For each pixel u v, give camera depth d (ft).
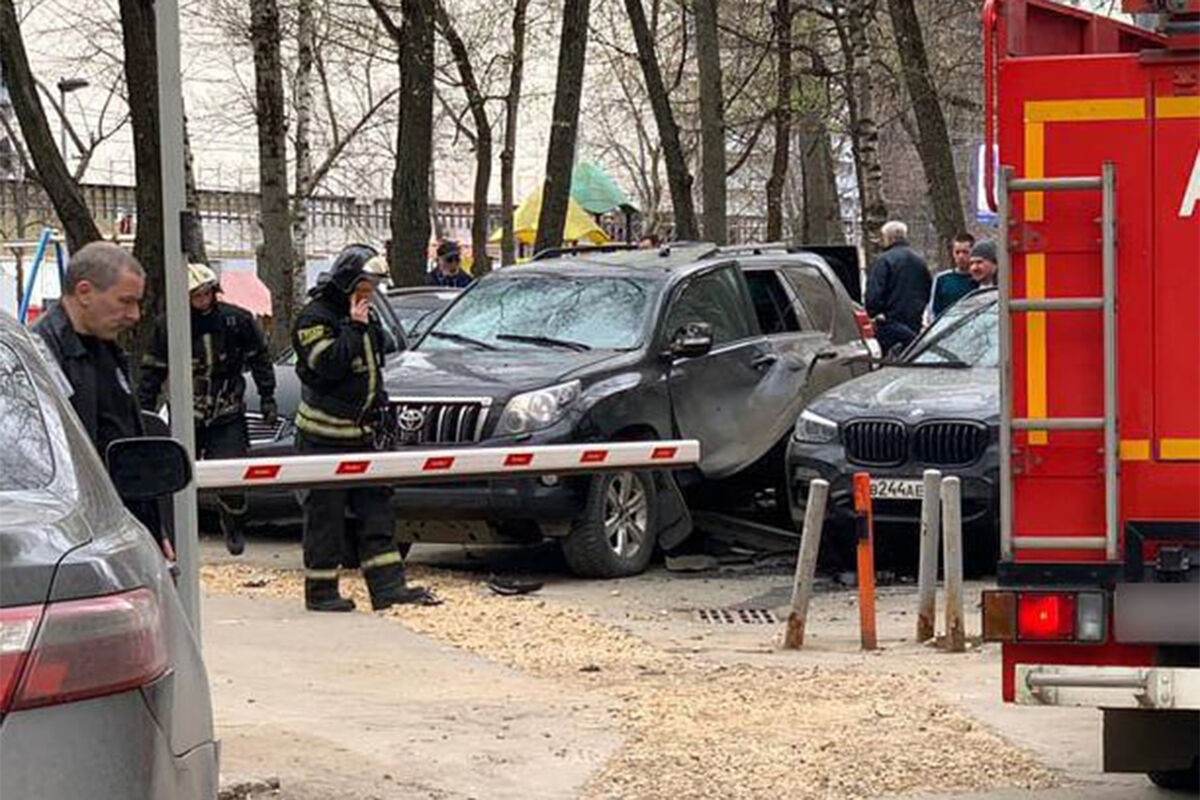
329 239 176.76
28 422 14.56
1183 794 23.39
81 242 60.95
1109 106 19.27
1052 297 19.44
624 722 27.35
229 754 24.99
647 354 43.39
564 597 39.65
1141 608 19.35
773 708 28.22
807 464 41.50
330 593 36.78
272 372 45.52
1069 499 19.51
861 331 51.49
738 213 191.01
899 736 26.35
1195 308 19.17
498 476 36.99
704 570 43.91
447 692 29.50
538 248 81.87
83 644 12.46
